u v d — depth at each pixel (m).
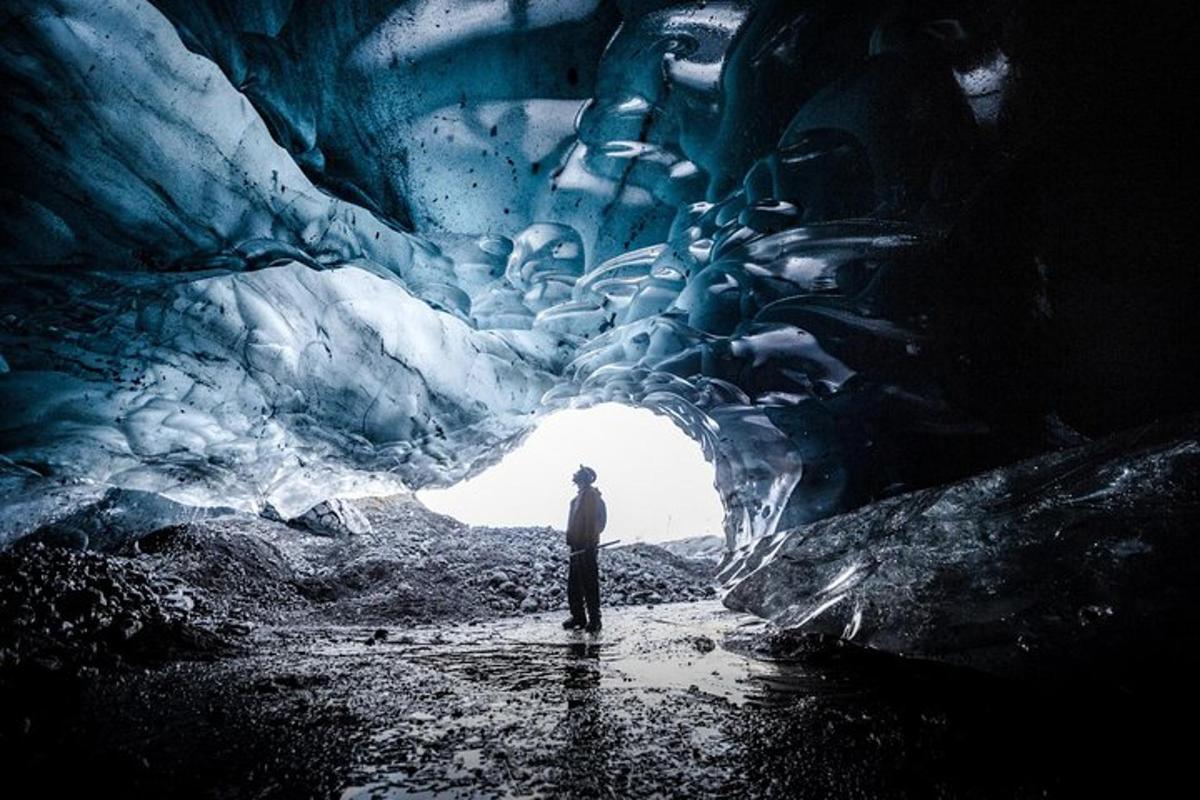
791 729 2.05
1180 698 2.13
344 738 1.91
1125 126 3.26
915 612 3.33
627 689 2.63
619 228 5.11
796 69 4.10
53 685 2.50
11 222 3.77
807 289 4.59
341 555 6.86
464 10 4.21
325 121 4.58
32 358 4.02
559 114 4.59
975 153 3.79
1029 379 3.90
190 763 1.69
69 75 3.61
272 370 4.67
